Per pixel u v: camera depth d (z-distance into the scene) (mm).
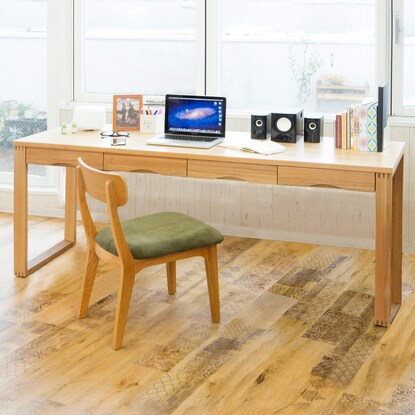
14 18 5129
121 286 3230
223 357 3199
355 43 4586
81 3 4984
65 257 4402
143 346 3297
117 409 2795
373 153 3633
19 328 3451
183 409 2799
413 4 4391
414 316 3621
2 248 4547
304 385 2975
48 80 5070
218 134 3920
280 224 4746
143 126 4141
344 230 4625
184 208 4910
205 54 4816
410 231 4504
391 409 2803
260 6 4707
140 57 4988
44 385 2955
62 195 5145
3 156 5316
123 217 5039
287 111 3895
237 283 4035
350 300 3811
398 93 4504
